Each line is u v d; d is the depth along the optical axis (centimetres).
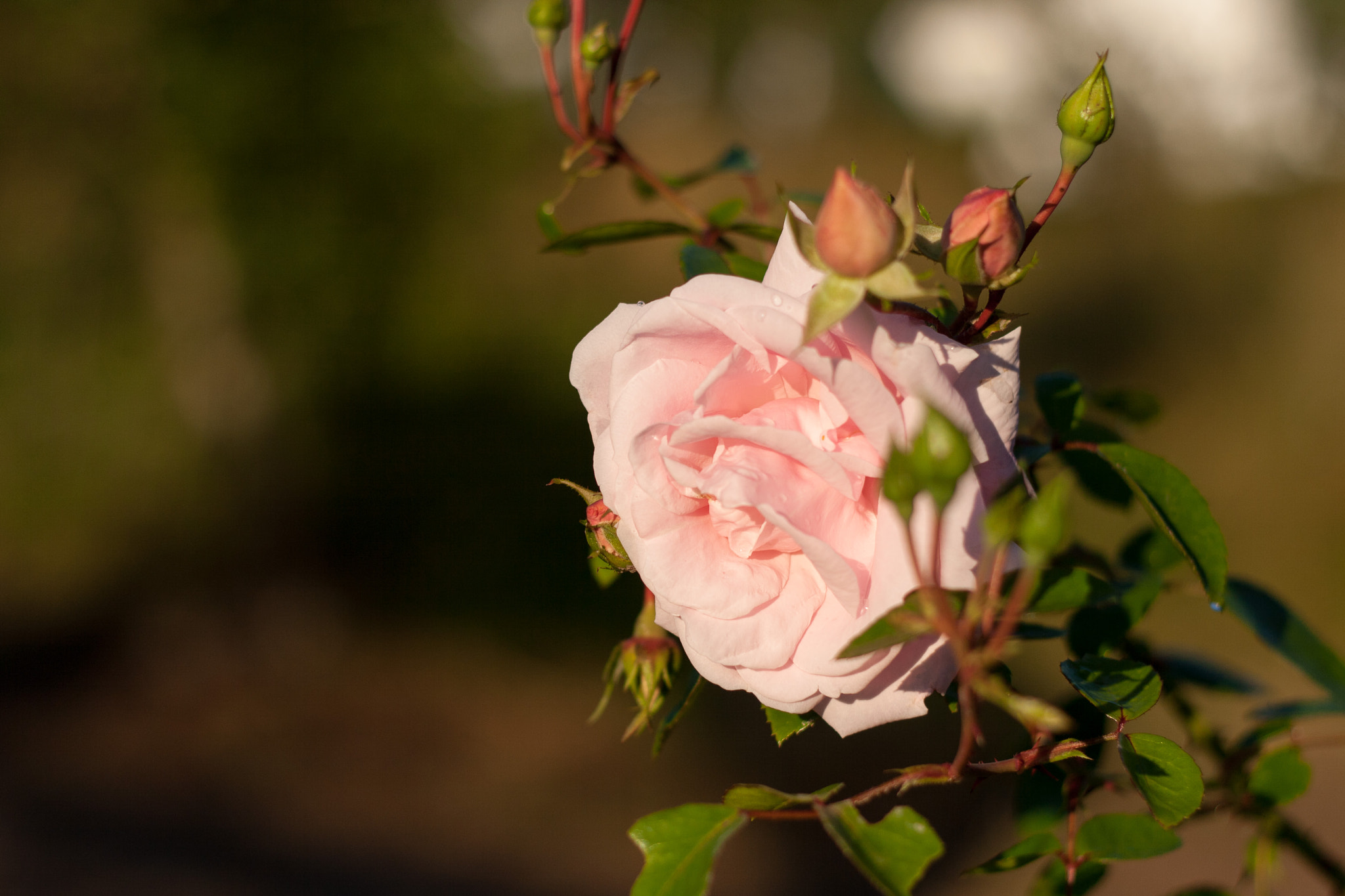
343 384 496
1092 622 108
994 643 57
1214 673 136
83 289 449
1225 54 725
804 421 72
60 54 408
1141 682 82
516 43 438
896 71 920
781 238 75
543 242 505
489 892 338
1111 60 768
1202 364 636
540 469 539
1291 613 128
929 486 55
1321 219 687
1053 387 97
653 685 94
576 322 577
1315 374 588
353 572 527
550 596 507
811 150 909
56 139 423
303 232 439
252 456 491
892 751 381
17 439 458
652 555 74
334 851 360
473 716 442
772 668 73
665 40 888
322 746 426
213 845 360
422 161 444
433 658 483
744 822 72
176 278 457
